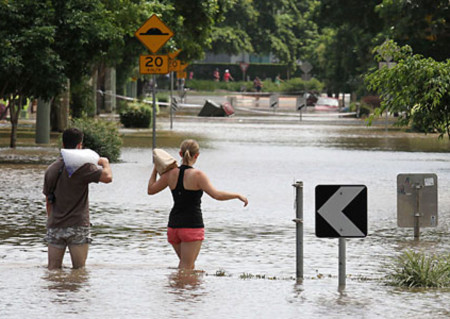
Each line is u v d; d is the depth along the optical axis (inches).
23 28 2365.9
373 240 1157.7
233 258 1016.2
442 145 3120.1
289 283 836.0
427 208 1167.6
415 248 1093.8
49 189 887.7
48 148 2655.0
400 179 1163.9
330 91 7829.7
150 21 2210.9
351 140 3373.5
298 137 3543.3
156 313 704.4
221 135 3617.1
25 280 834.8
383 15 4116.6
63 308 719.1
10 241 1119.6
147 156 2444.6
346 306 733.9
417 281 833.5
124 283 823.7
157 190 900.6
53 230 890.7
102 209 1413.6
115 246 1091.9
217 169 2095.2
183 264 896.3
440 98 1710.1
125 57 3848.4
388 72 1731.1
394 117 5078.7
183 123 4665.4
